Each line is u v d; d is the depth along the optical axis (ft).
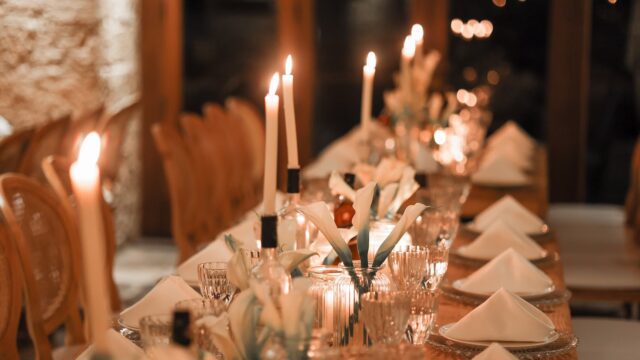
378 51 23.71
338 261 6.88
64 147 16.44
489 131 23.44
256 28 23.88
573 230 16.14
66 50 21.67
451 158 15.66
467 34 23.20
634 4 22.54
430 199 10.27
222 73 23.98
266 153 5.42
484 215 11.13
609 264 13.38
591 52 22.85
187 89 23.98
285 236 5.95
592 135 23.07
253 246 8.72
